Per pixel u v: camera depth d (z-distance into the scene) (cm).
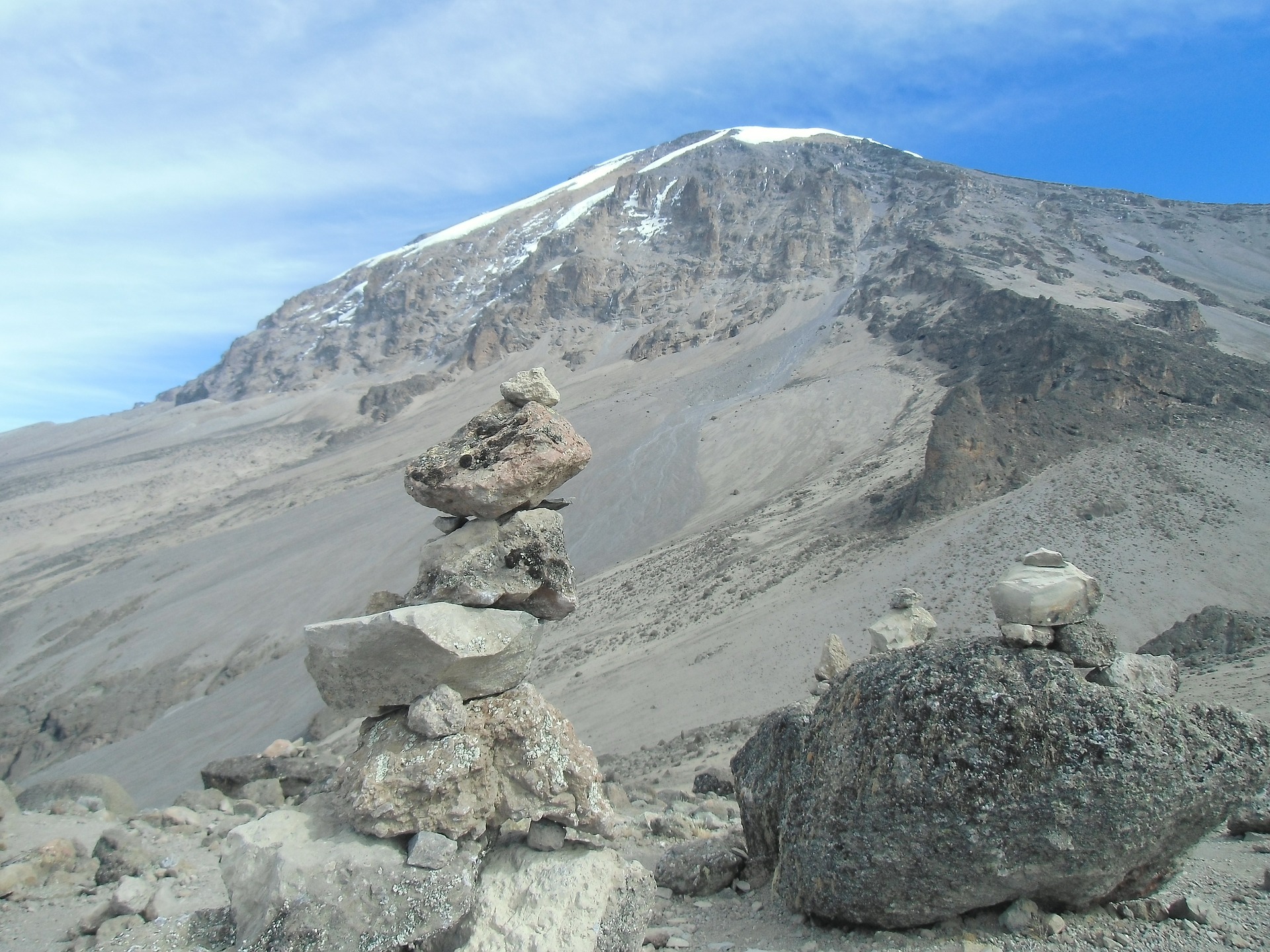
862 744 699
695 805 1397
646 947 711
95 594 11931
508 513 690
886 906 681
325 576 10806
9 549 14975
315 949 553
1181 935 640
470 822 616
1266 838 938
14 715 8781
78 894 895
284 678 7862
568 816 634
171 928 610
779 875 795
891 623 1155
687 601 5953
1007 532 5284
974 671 669
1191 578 4488
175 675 8925
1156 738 636
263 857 601
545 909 599
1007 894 664
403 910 574
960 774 644
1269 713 1545
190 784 5675
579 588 7456
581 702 4500
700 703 3959
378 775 608
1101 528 5184
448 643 611
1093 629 696
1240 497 5375
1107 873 650
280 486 16388
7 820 1099
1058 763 632
